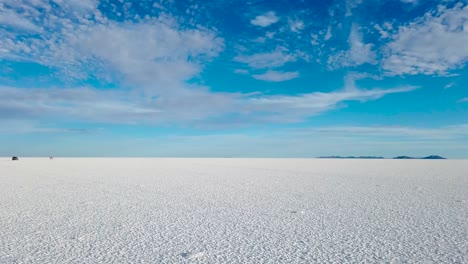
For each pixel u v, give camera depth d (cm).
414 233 638
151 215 803
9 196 1103
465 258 495
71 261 482
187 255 511
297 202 990
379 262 482
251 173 2183
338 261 488
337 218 772
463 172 2225
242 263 480
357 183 1514
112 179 1698
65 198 1062
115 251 530
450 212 833
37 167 2800
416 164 3625
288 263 481
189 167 2934
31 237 608
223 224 714
